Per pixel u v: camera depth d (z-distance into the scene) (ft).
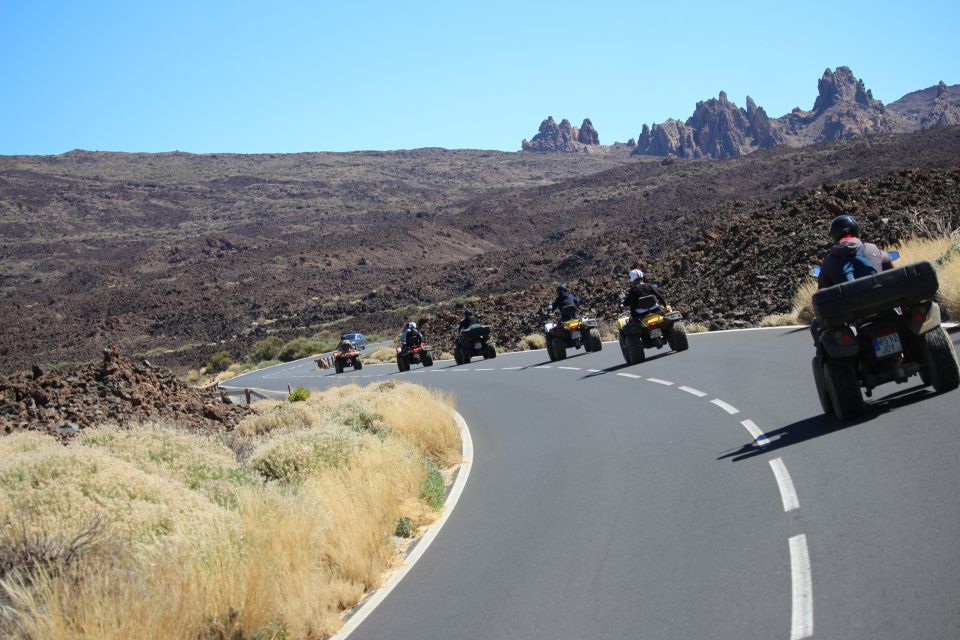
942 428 27.71
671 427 41.14
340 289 447.83
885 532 20.67
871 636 15.88
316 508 31.07
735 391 46.60
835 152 637.30
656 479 31.83
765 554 21.40
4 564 22.45
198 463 39.68
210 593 22.95
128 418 64.59
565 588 22.70
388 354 174.29
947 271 52.85
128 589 21.45
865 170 535.60
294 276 501.15
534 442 46.83
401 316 325.62
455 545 30.01
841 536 21.21
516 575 24.85
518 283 372.79
